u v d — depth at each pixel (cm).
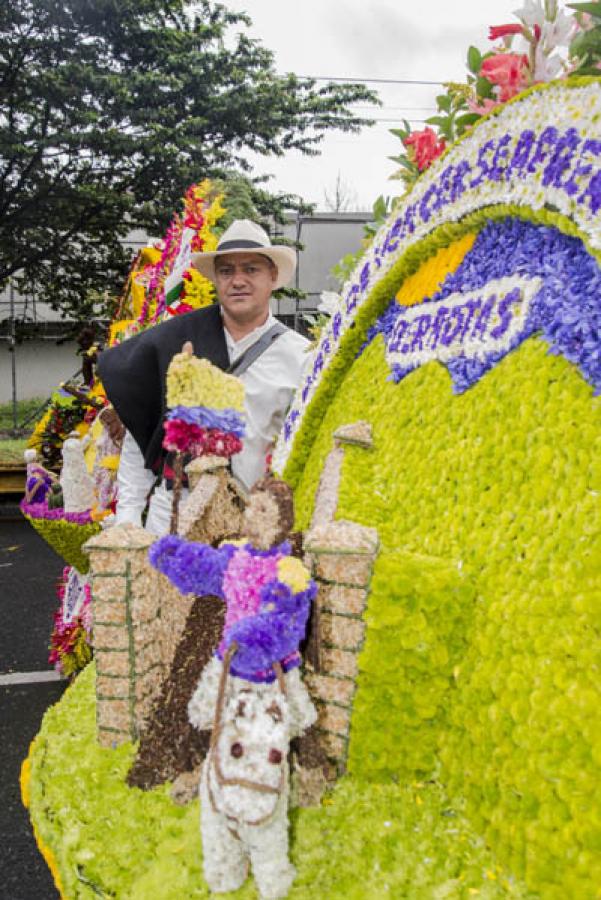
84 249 1692
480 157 178
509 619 137
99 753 182
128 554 180
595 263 141
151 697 188
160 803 161
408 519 176
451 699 149
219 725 138
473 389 172
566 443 137
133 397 272
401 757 152
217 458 220
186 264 350
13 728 412
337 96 1608
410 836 140
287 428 265
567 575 127
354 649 151
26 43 1361
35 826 164
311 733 150
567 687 121
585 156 141
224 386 157
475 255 187
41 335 1981
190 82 1486
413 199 212
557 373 145
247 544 148
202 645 168
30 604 651
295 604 138
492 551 147
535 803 122
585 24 176
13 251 1541
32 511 426
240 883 139
